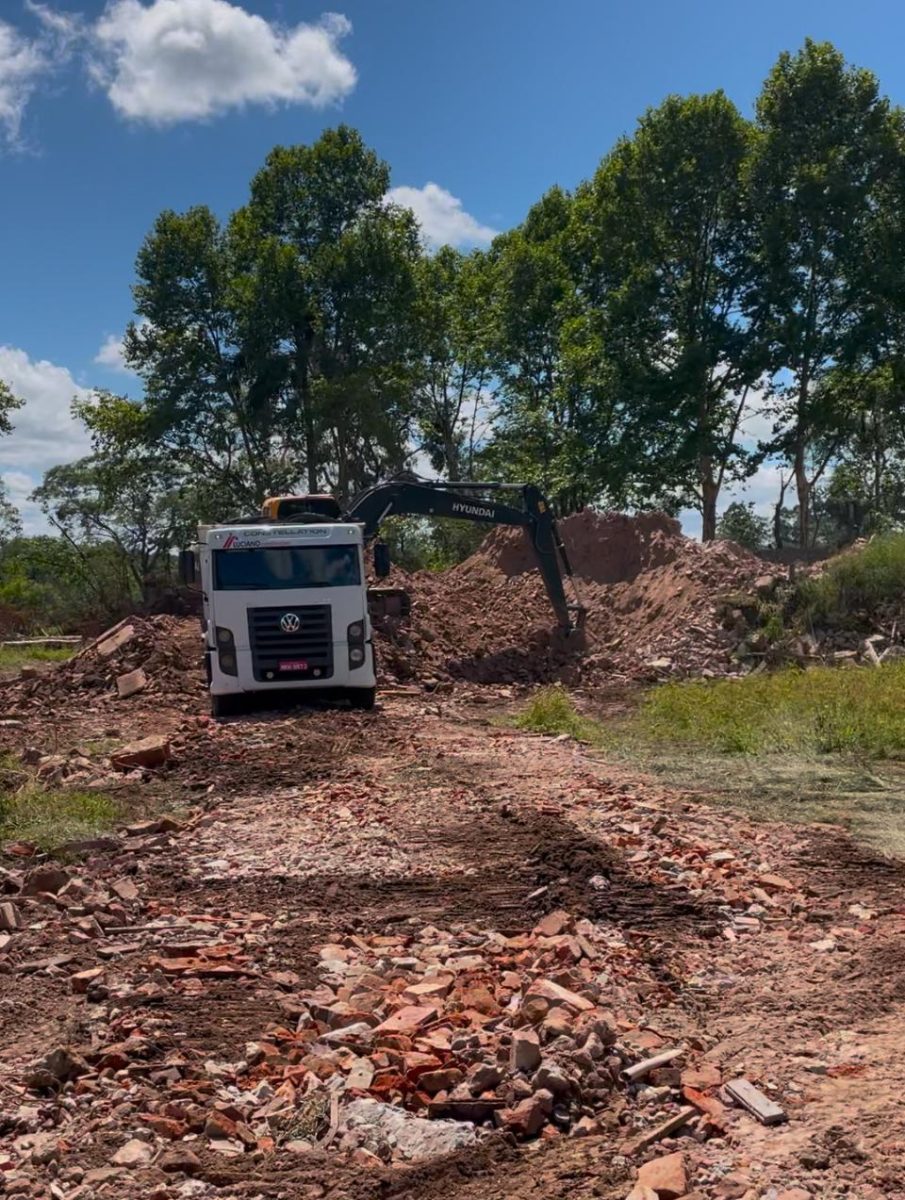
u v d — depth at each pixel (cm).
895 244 4181
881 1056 555
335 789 1244
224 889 880
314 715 1889
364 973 676
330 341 5128
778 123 4234
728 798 1183
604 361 4353
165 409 4888
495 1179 450
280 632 1919
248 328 4875
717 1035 595
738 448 4281
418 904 827
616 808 1118
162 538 5962
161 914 816
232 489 5172
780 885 860
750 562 2914
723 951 731
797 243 4216
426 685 2420
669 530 3122
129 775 1397
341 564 1955
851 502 5131
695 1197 430
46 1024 608
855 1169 451
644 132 4366
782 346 4231
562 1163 461
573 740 1614
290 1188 442
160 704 2098
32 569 6462
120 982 667
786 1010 623
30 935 762
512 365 5247
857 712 1538
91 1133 484
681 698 1800
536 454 4962
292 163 5269
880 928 764
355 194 5331
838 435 4584
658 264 4412
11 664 3353
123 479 5138
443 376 5603
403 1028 577
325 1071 535
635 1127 494
